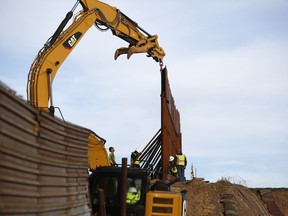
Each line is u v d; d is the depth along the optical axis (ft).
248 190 102.12
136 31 72.79
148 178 41.06
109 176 40.78
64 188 30.25
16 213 22.38
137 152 75.77
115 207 39.88
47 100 52.85
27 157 24.13
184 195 42.98
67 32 57.52
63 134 30.17
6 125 21.90
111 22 66.33
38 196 25.39
